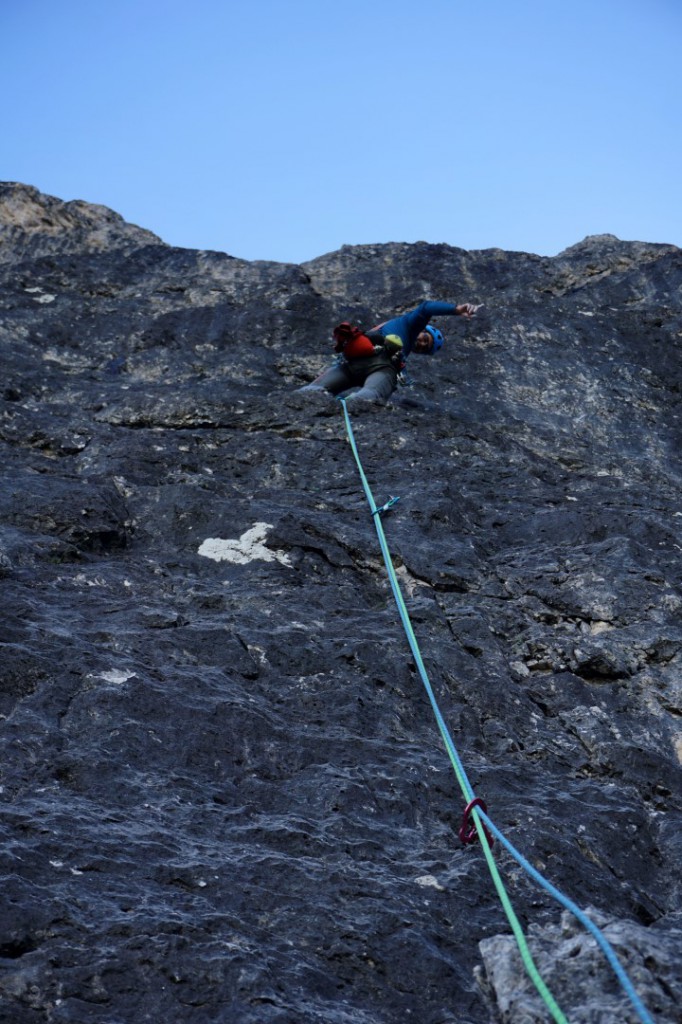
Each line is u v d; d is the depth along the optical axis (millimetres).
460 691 4934
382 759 4312
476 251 12906
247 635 4980
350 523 6449
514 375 9875
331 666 4910
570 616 5727
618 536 6375
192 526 6234
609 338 10727
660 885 4012
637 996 2738
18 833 3465
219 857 3559
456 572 6008
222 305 10812
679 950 3105
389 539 6203
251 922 3336
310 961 3211
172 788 3887
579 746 4789
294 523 6148
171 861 3486
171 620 4988
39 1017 2875
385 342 8789
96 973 2990
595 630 5641
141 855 3482
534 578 6039
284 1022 2918
